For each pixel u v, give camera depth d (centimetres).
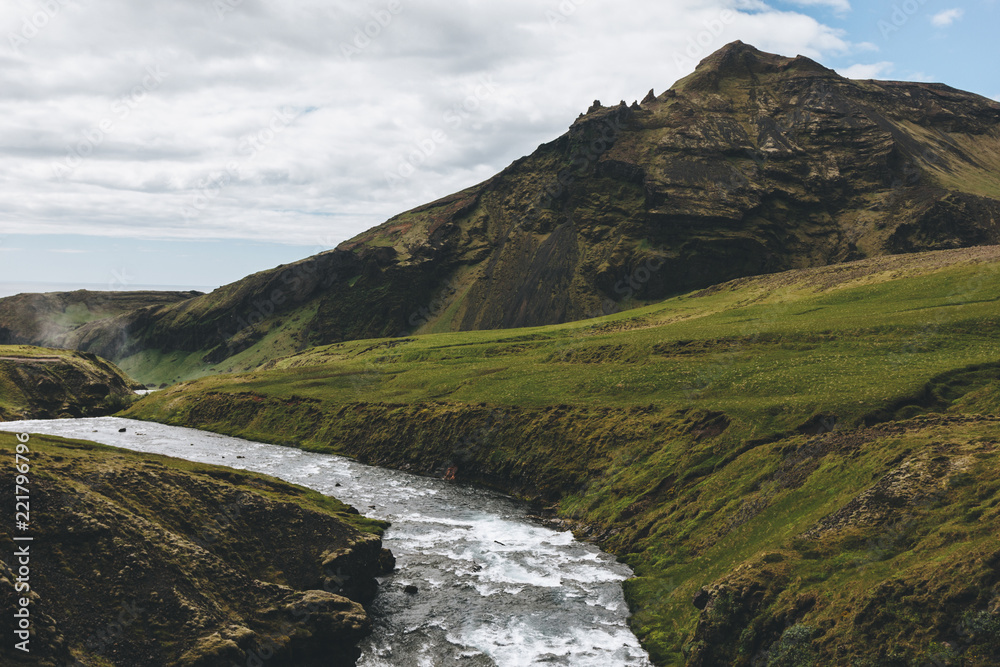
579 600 3734
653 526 4512
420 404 8006
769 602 2822
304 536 3778
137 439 8656
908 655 2272
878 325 7488
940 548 2623
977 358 5756
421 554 4416
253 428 9325
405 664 3105
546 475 5891
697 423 5478
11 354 13062
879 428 4272
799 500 3750
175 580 3011
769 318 10269
